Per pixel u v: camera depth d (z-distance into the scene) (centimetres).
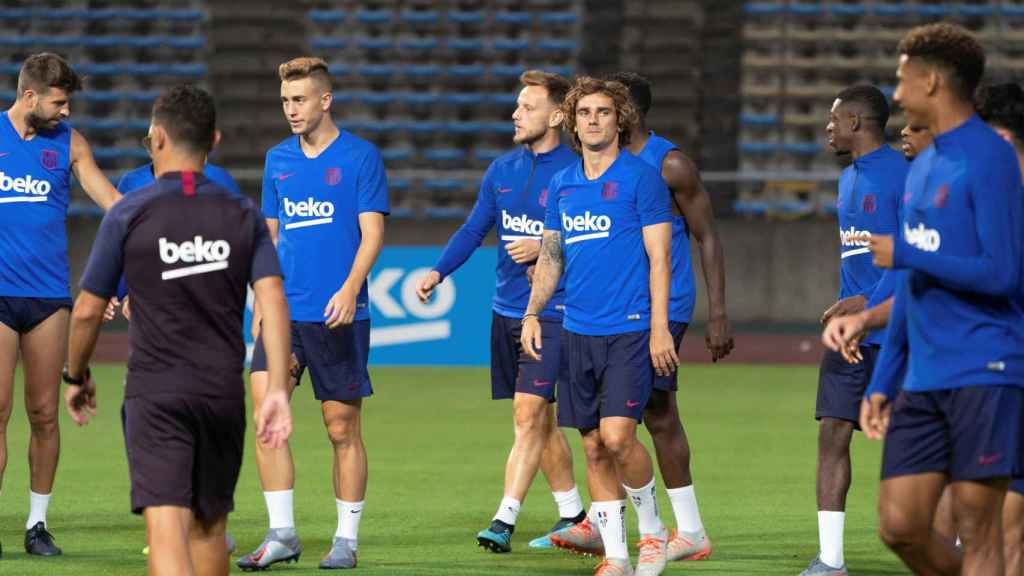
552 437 2453
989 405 1475
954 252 1484
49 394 2262
